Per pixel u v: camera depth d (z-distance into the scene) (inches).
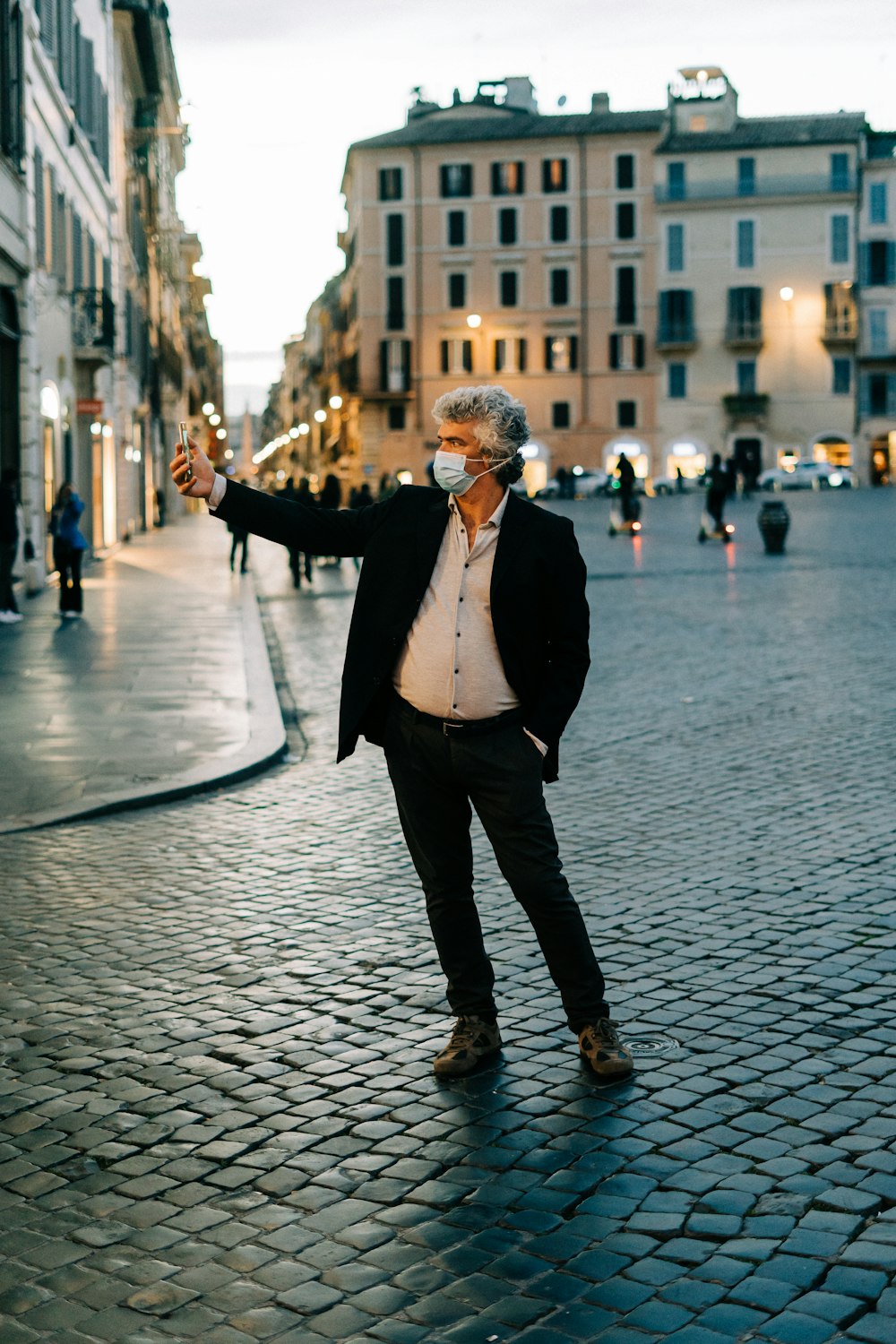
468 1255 135.0
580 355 2945.4
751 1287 127.7
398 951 225.3
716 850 280.5
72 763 379.6
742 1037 185.8
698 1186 146.3
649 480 2908.5
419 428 3004.4
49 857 291.1
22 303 870.4
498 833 175.5
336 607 855.7
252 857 287.6
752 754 376.8
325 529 175.2
